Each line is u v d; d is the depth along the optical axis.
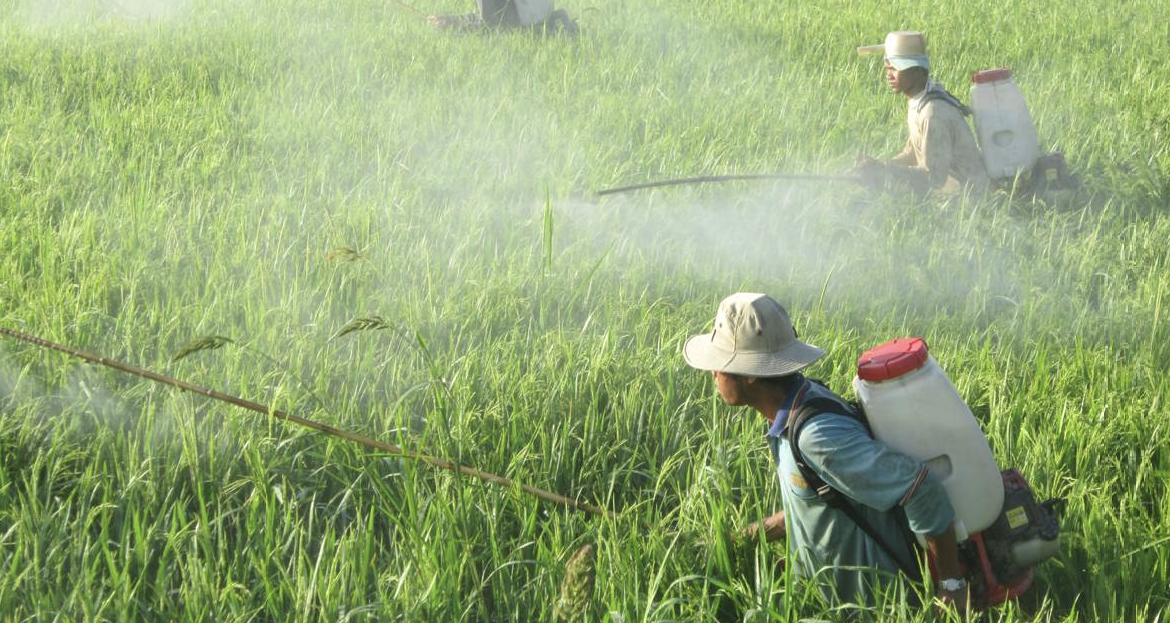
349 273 6.25
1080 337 5.55
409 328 5.56
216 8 14.32
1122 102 10.25
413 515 3.93
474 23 13.05
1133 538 3.88
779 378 3.37
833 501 3.33
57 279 6.20
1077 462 4.37
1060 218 7.30
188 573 3.79
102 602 3.65
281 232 6.74
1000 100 7.49
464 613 3.59
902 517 3.39
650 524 3.97
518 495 4.07
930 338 5.64
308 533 4.09
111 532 4.14
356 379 5.04
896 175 7.59
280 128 9.16
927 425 3.26
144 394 4.82
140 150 8.46
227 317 5.66
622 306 5.91
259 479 4.21
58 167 8.00
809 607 3.66
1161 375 5.15
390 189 7.79
